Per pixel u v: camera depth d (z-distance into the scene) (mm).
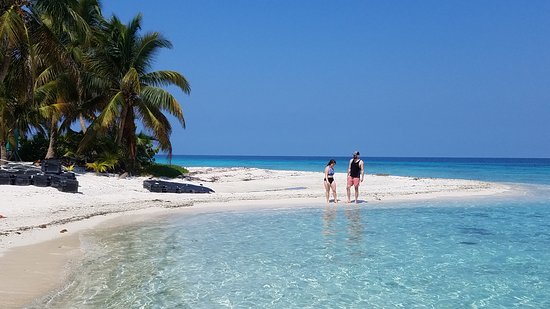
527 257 10281
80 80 28719
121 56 29250
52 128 29641
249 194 23406
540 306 7094
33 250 9906
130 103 29297
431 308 6965
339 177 38219
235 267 9102
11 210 14008
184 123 29031
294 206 19484
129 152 29906
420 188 28219
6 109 25922
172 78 29984
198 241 11641
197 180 32594
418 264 9539
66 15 24203
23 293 7148
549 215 17156
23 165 22453
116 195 19875
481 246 11438
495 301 7305
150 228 13484
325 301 7199
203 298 7238
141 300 7070
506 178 46000
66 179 18891
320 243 11578
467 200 22312
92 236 11906
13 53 25141
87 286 7676
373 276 8609
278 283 8094
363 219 15875
